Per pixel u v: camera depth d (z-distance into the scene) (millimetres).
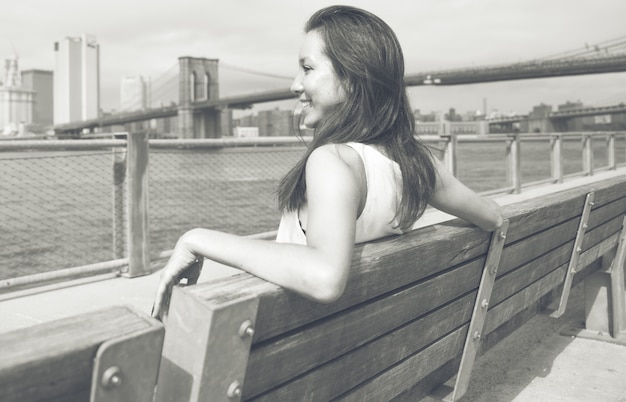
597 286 2635
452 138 5871
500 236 1403
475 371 2311
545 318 2898
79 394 596
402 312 1104
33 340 580
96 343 585
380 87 1084
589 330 2670
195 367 711
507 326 1800
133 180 3381
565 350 2510
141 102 197875
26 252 7395
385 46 1087
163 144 3520
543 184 8352
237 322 728
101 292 3090
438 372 1417
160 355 641
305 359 889
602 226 2293
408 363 1189
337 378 981
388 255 997
